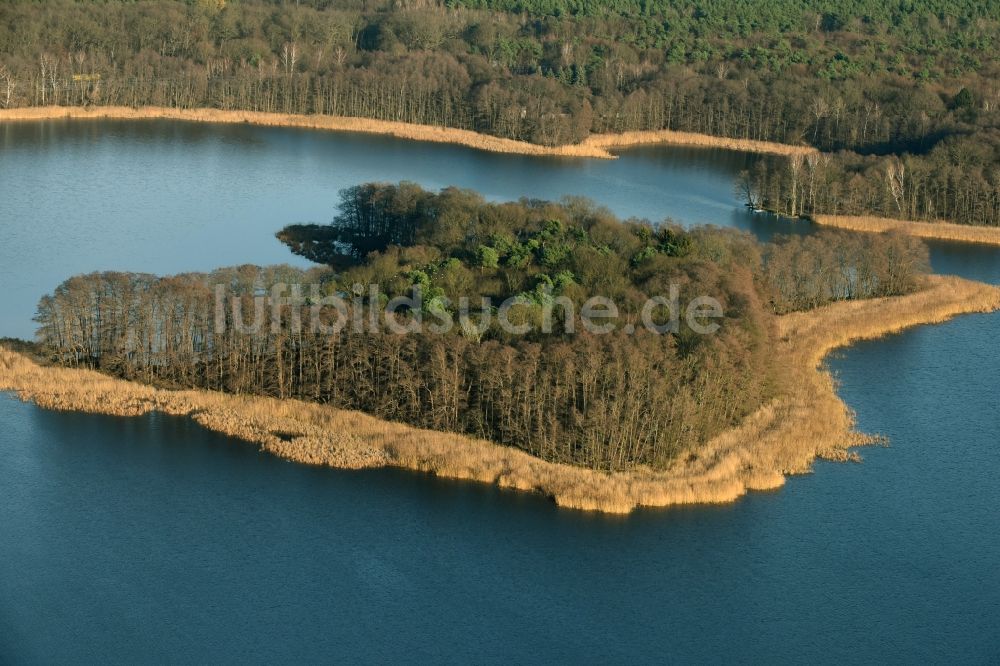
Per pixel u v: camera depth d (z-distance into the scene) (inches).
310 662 5187.0
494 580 5767.7
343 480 6501.0
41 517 6107.3
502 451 6717.5
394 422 7062.0
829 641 5457.7
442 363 6879.9
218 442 6855.3
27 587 5565.9
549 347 6914.4
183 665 5137.8
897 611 5679.1
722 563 5954.7
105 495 6318.9
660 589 5757.9
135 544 5930.1
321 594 5620.1
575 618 5536.4
